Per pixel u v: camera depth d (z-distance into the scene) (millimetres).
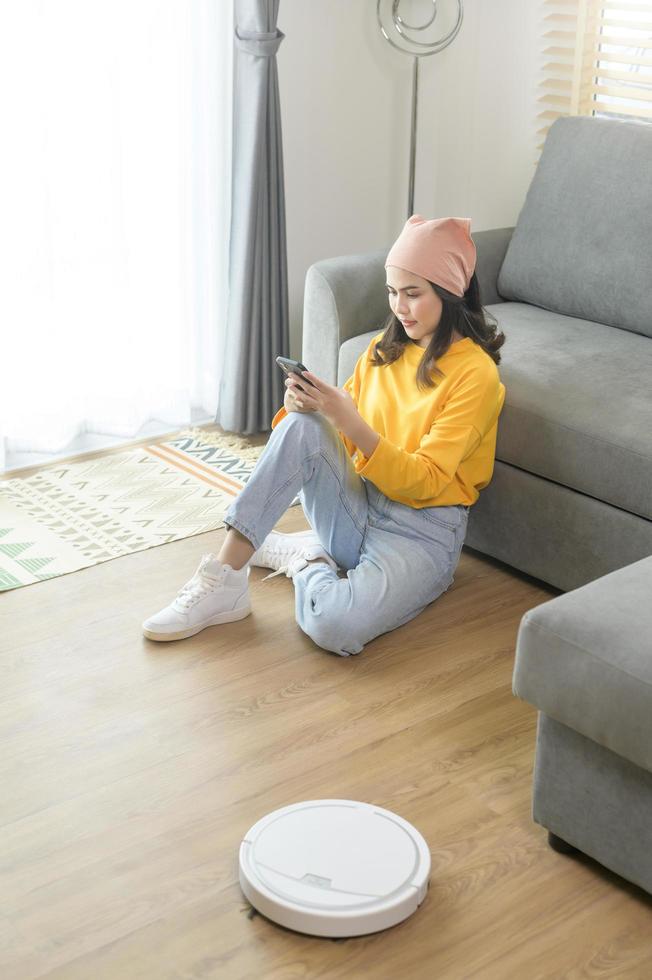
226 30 3135
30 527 2814
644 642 1599
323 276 2910
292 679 2223
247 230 3201
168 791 1898
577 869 1754
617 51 3328
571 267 2932
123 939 1597
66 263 3068
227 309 3357
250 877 1647
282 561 2598
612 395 2438
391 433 2436
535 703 1710
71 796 1882
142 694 2160
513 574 2672
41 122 2885
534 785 1776
